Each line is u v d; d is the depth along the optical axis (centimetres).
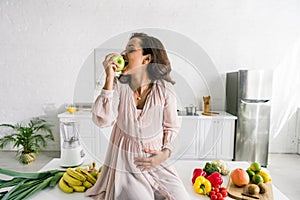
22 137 344
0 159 355
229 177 165
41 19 381
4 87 390
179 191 119
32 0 378
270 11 387
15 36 382
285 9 386
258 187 141
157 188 116
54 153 386
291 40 392
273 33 391
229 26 391
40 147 398
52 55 388
